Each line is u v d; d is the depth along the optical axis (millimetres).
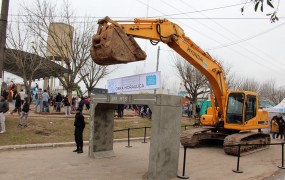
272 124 23641
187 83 37062
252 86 55750
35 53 25312
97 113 11961
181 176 9594
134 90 10258
